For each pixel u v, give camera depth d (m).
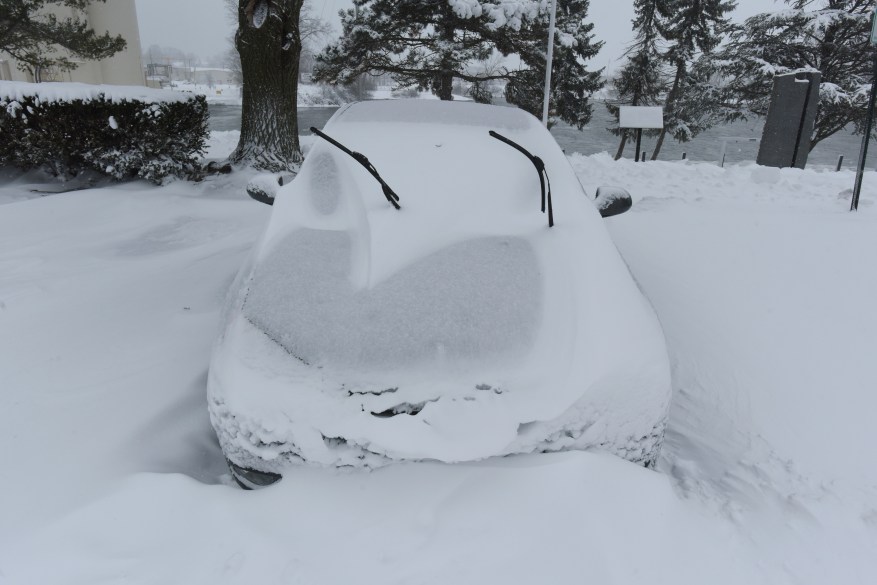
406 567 1.91
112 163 8.08
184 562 1.99
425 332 2.21
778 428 3.19
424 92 24.81
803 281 4.89
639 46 34.66
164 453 2.68
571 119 31.92
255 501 2.15
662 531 2.08
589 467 2.10
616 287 2.46
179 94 8.90
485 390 2.08
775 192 8.79
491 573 1.89
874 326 4.18
